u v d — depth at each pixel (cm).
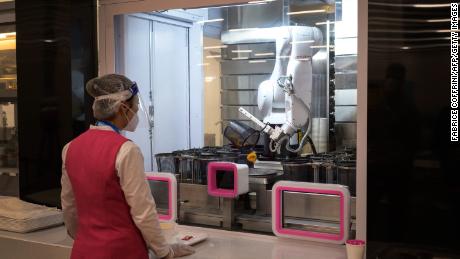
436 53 167
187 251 198
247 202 252
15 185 316
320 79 358
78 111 271
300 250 206
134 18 290
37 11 271
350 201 204
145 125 301
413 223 173
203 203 259
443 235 168
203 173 266
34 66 276
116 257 165
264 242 220
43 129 279
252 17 381
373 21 177
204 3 233
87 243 168
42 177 281
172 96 333
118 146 165
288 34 361
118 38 276
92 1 269
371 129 179
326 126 356
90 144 170
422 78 169
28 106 282
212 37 388
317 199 222
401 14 171
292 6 365
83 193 168
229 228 241
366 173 183
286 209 230
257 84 389
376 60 177
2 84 317
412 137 172
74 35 266
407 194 174
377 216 180
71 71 267
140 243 171
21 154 288
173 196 237
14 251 230
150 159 310
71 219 191
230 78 400
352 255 175
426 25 168
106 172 163
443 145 167
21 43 278
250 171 257
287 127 288
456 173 165
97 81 174
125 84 177
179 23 335
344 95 350
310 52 356
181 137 344
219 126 400
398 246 177
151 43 308
